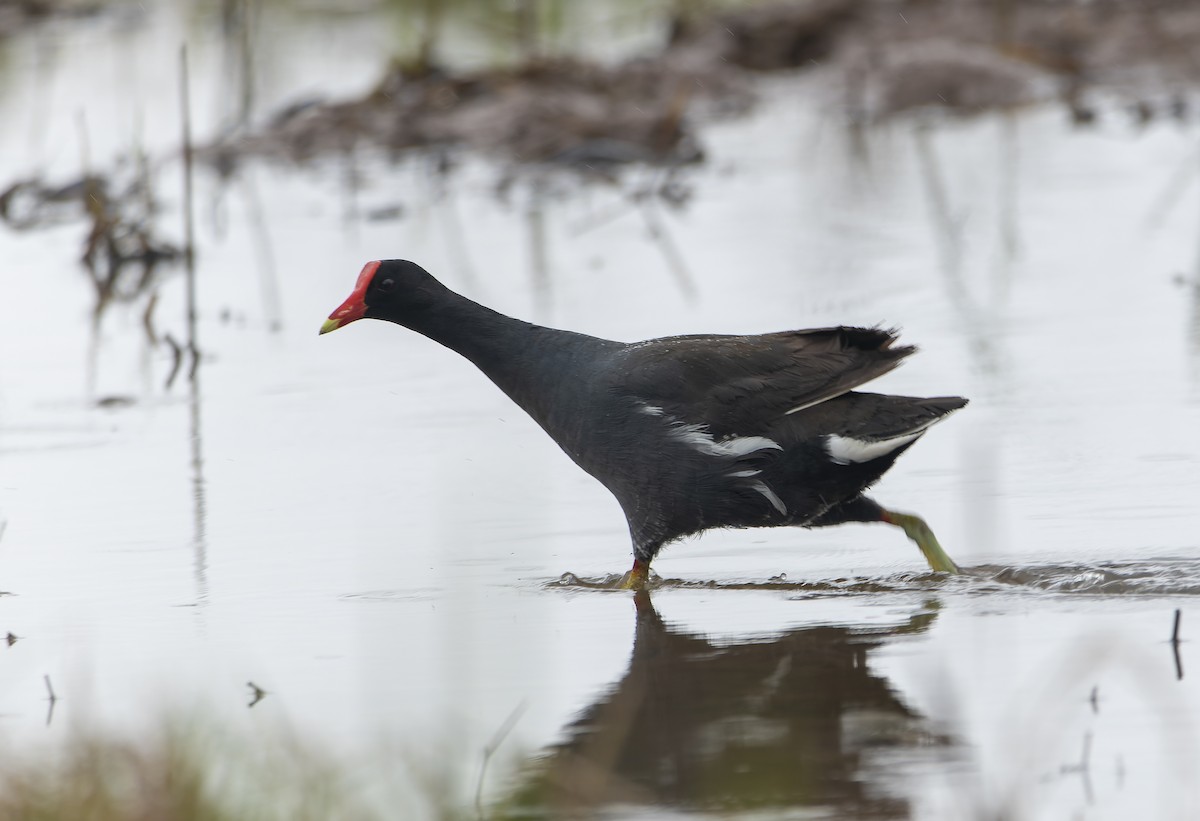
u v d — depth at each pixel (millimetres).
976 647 13641
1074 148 36125
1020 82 41969
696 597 15656
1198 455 18500
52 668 14047
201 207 35219
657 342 17047
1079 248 28359
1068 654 13289
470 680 13469
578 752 11906
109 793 10945
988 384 21625
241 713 12773
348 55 48719
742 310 25625
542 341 17328
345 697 13148
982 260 28000
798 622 14648
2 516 18469
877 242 29625
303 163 38938
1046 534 16500
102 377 24125
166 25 53625
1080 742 11672
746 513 16469
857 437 16141
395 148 39188
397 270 17734
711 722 12398
